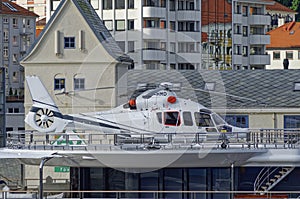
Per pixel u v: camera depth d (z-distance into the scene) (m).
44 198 168.25
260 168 169.50
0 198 168.88
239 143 170.50
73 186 172.12
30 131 185.38
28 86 192.12
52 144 177.50
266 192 162.25
